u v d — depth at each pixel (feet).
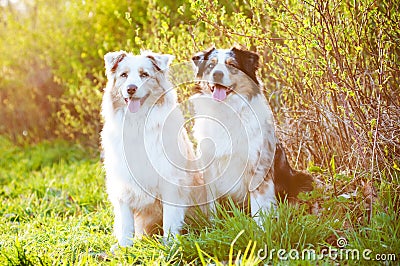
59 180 28.63
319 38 16.52
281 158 17.49
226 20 23.66
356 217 15.62
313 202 16.69
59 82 39.73
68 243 16.19
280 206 15.37
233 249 14.16
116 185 16.38
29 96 44.55
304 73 18.44
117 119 16.02
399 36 17.31
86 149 37.99
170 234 15.62
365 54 18.98
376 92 17.47
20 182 29.22
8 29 45.01
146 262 14.03
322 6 16.53
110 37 35.70
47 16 42.39
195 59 17.04
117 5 35.70
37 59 44.14
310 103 18.31
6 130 45.88
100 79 34.42
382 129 16.66
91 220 19.74
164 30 21.89
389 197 15.26
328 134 18.71
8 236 17.84
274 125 18.10
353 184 17.13
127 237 16.20
